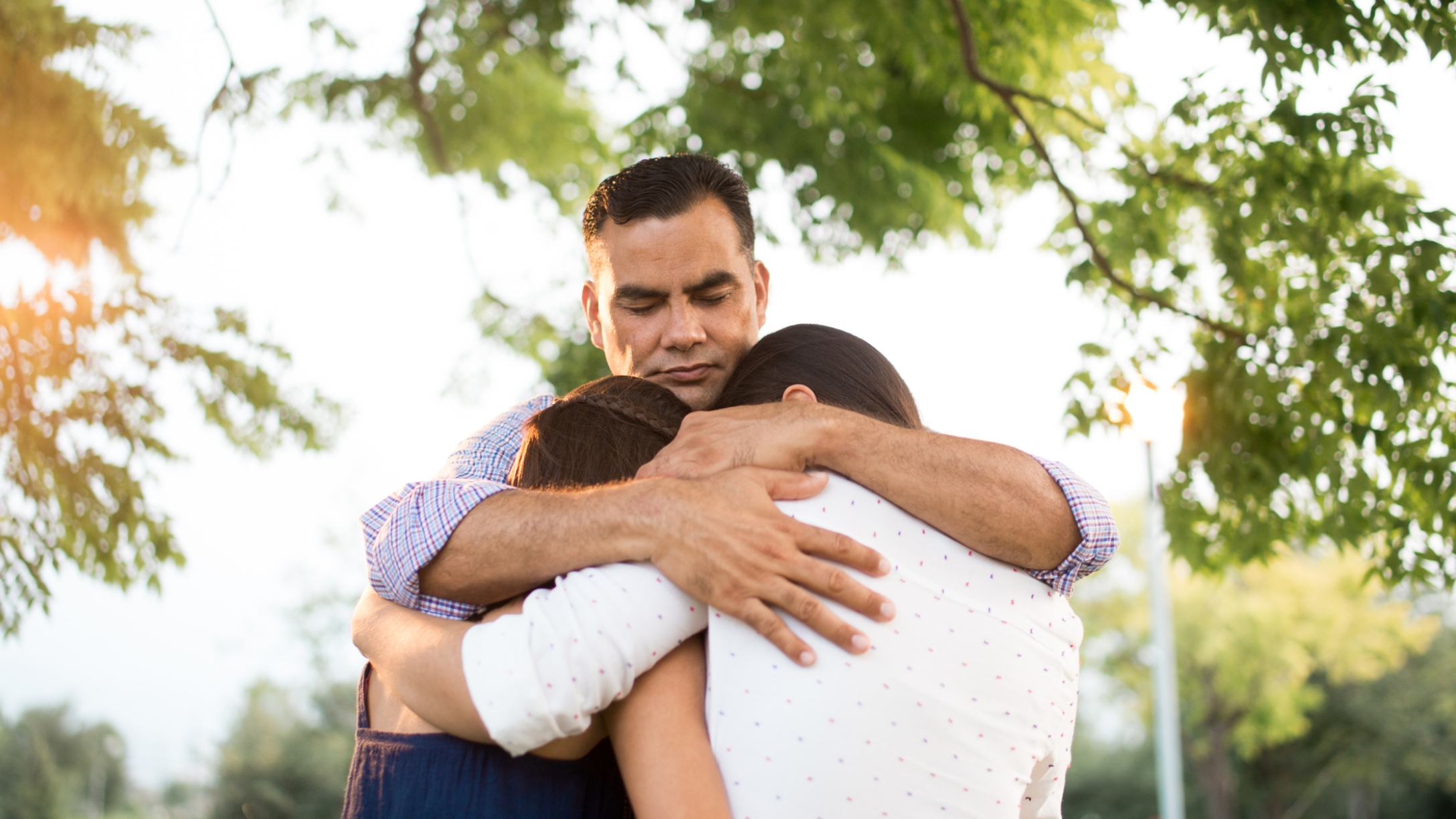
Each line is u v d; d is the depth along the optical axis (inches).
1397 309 132.6
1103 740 1233.4
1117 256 166.6
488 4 306.2
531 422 62.2
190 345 234.8
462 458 68.9
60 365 220.2
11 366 216.1
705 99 307.9
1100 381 162.2
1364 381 136.2
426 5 291.6
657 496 50.4
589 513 50.8
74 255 233.6
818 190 323.3
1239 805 1127.6
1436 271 128.3
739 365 65.2
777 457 52.5
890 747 47.6
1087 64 218.5
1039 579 54.0
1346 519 145.5
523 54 311.1
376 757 53.6
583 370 318.7
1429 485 136.8
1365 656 927.7
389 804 51.6
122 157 230.4
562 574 51.4
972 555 51.9
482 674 47.3
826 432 52.9
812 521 51.0
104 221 233.5
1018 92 179.9
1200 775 1022.4
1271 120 137.5
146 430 224.1
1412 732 1043.9
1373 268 133.2
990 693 49.9
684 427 55.7
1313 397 145.6
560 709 46.6
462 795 50.6
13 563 214.7
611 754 54.1
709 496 50.1
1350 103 131.8
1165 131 161.5
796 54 277.4
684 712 49.6
